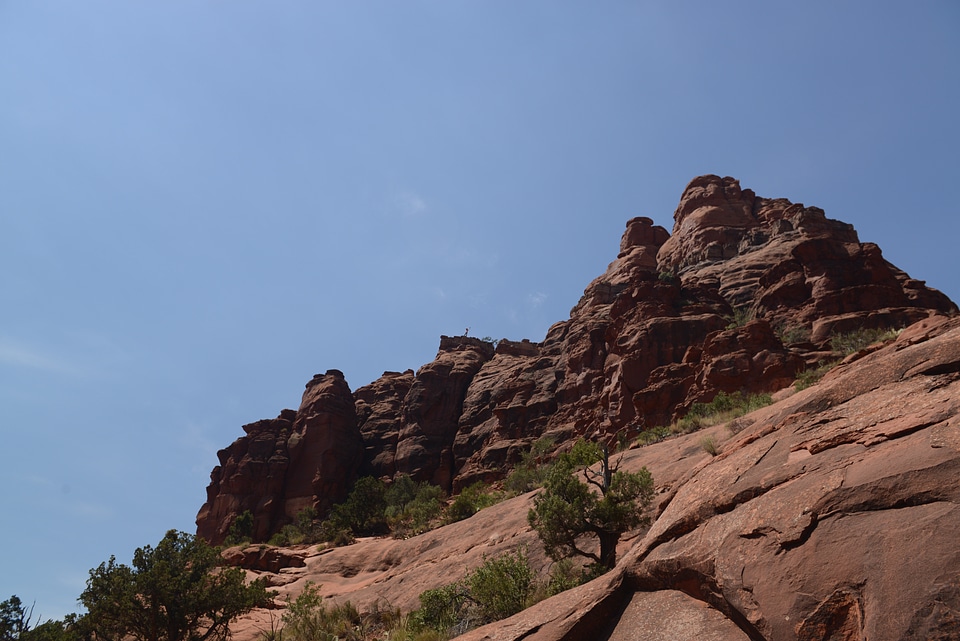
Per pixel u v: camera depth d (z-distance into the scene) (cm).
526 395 6519
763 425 855
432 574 2361
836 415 702
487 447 6197
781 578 518
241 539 6075
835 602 469
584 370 5822
